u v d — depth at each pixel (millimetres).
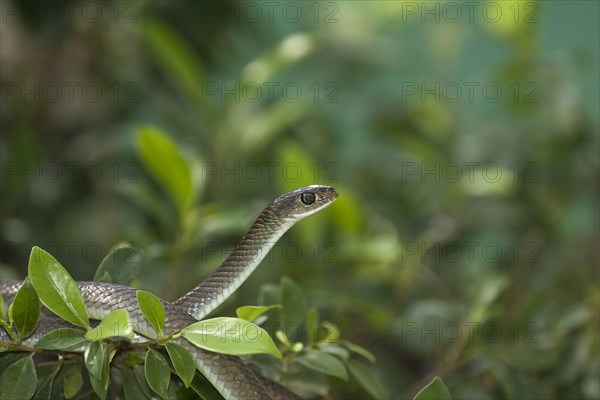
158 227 11688
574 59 13227
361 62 15758
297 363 6949
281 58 12070
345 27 16312
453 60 16297
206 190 12078
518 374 8969
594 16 20359
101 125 12875
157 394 5723
